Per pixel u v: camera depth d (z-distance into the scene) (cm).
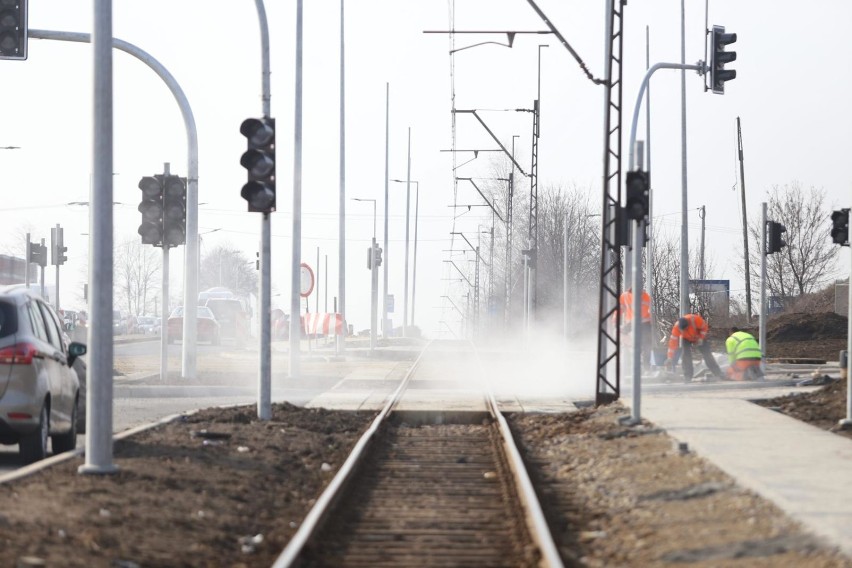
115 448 4134
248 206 5281
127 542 2655
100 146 3553
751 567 2438
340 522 3156
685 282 10294
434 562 2709
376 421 5516
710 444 4247
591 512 3306
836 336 13775
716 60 6875
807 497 3112
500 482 3953
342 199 12744
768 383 7844
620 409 5700
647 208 5047
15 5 5747
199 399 7119
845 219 6200
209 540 2778
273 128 5234
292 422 5462
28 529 2653
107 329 3528
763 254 8469
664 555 2625
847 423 4991
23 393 3878
